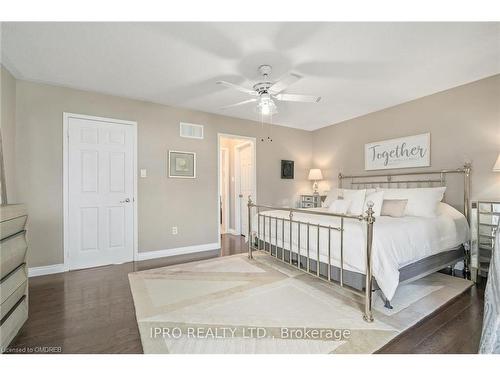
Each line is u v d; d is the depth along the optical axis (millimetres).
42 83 2816
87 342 1573
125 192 3311
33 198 2760
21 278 1709
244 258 3408
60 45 2066
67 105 2951
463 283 2510
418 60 2359
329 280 2127
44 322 1803
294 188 4984
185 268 2988
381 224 2240
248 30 1891
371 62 2387
